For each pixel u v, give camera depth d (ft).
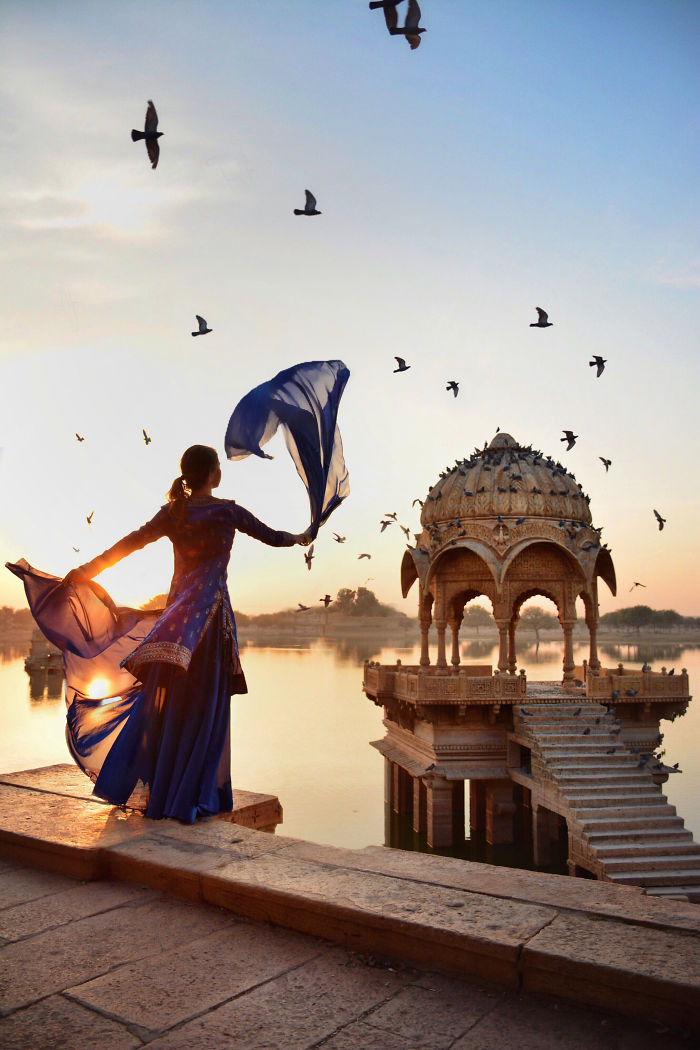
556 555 94.48
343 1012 10.55
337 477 20.27
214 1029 10.13
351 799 108.37
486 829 90.22
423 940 11.73
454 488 97.50
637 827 67.92
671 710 91.30
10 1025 10.18
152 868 14.71
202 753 17.71
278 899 13.10
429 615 100.07
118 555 18.99
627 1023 10.23
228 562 19.11
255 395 19.02
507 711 87.45
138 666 18.06
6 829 16.61
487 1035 10.05
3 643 533.96
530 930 11.60
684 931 11.51
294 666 347.15
